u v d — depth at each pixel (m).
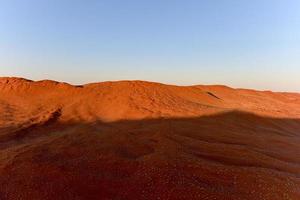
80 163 10.45
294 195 8.65
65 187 8.67
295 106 36.97
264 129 20.41
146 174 9.48
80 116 23.48
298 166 11.86
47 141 14.03
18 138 17.53
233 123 20.67
